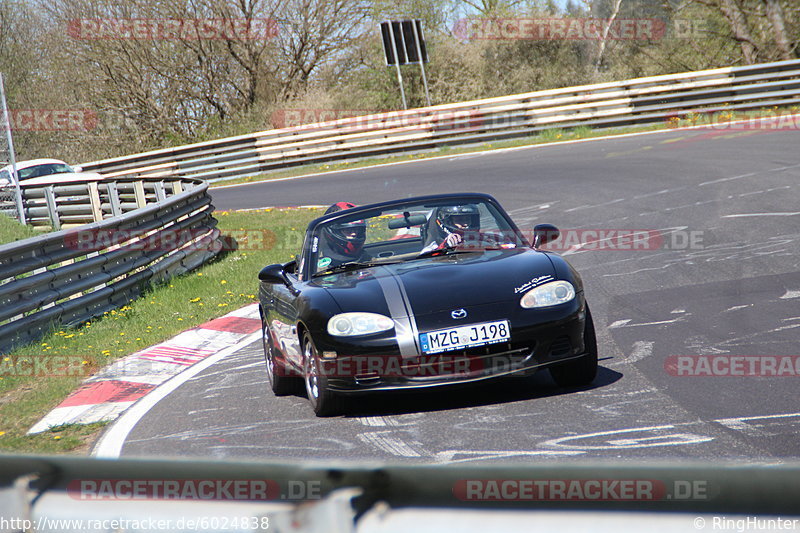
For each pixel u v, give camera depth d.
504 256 18.86
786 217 34.28
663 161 54.72
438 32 114.88
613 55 103.75
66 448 17.75
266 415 18.50
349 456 14.50
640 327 21.92
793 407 14.07
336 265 19.86
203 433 17.56
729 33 96.38
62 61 123.94
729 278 26.16
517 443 14.01
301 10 117.75
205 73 122.50
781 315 20.95
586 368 17.09
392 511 4.97
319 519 5.06
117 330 30.41
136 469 5.54
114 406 21.05
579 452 13.11
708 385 16.06
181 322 30.62
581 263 32.12
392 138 83.00
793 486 4.19
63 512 5.80
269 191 72.62
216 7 117.19
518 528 4.68
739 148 55.69
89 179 64.56
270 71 121.88
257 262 41.12
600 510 4.56
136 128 125.06
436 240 20.19
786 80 69.81
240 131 118.19
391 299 17.08
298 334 18.22
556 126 77.00
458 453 13.86
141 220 38.56
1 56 127.31
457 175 62.31
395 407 17.52
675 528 4.38
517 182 54.94
